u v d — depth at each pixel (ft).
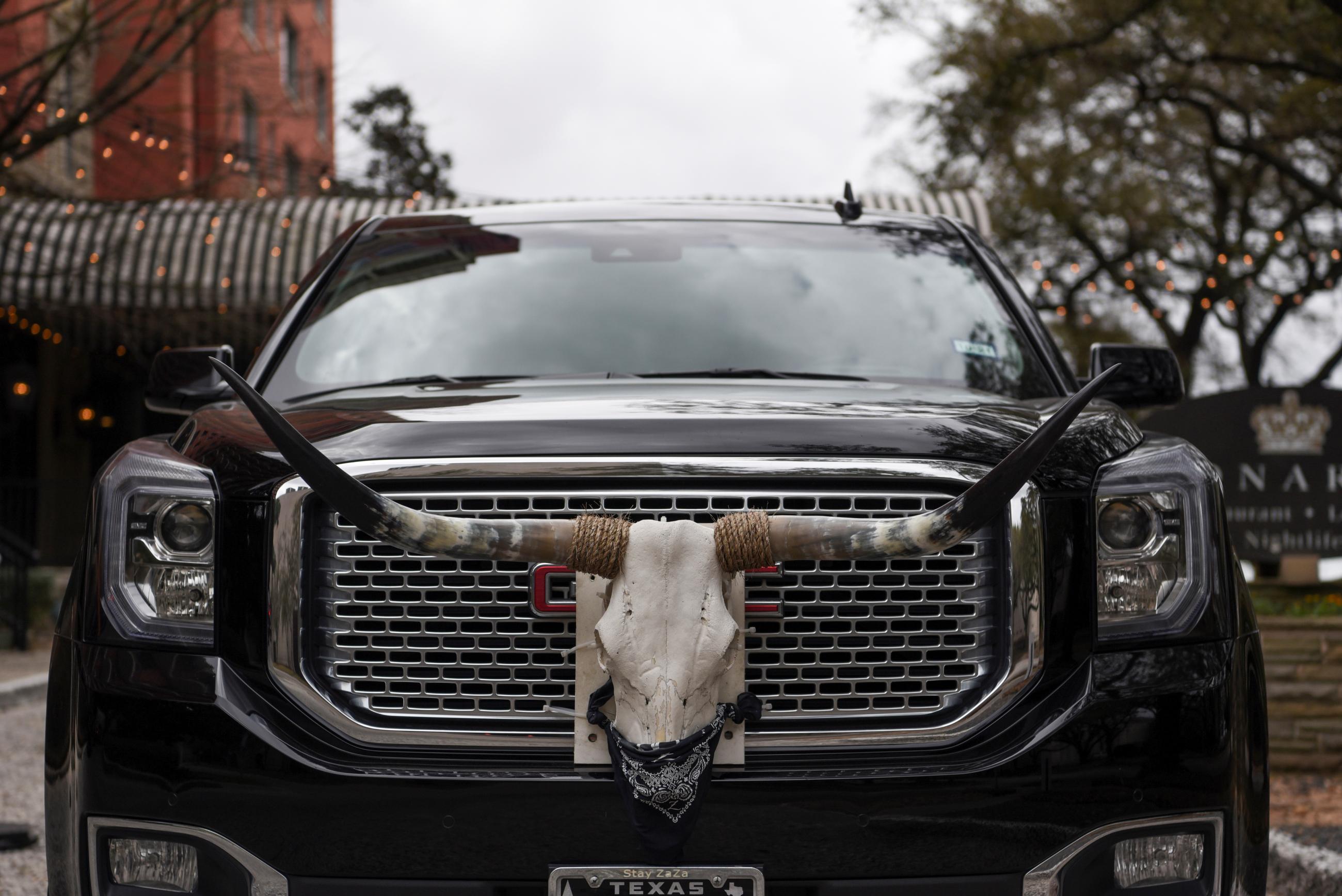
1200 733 8.34
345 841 7.98
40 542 63.57
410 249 13.32
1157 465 8.82
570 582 8.32
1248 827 8.55
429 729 8.18
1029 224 86.99
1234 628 8.73
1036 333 12.71
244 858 8.07
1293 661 21.07
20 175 47.91
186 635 8.46
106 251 51.47
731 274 12.75
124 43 49.49
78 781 8.46
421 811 7.93
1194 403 25.91
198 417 9.59
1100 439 8.95
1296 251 85.40
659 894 7.94
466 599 8.39
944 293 12.85
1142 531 8.63
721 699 7.85
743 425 8.50
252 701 8.25
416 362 11.72
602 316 12.11
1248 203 83.92
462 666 8.30
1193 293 86.17
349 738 8.21
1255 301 88.28
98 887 8.40
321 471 7.34
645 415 8.63
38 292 54.90
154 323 57.41
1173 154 83.87
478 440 8.41
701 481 8.21
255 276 55.83
